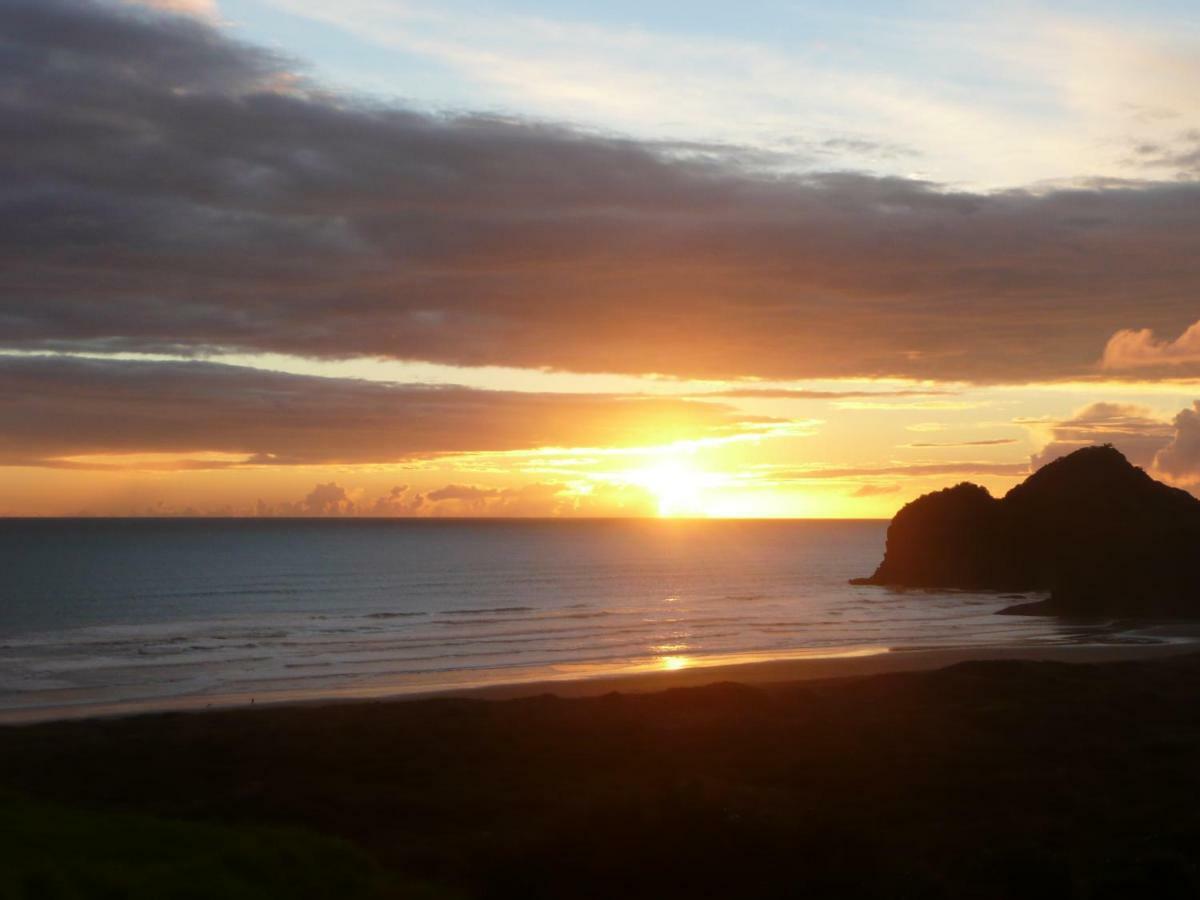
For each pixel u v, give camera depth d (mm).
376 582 127500
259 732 33281
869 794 24375
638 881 16656
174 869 14062
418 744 30609
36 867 13258
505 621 85312
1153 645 68062
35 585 116000
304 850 15719
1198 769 26719
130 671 56906
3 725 36844
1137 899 16969
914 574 132875
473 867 17359
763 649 67062
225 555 176750
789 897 16453
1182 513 114938
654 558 191250
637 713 35906
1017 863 18016
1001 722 33375
